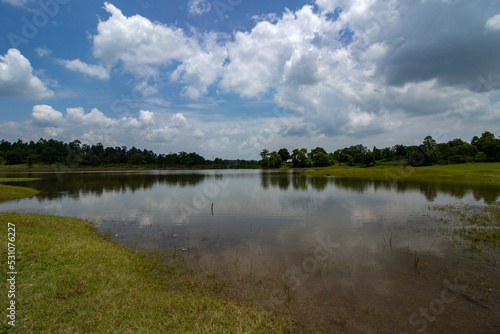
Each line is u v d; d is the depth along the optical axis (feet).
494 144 219.41
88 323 19.60
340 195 104.94
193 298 24.81
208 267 33.14
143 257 35.83
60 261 28.63
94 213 69.51
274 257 36.83
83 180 187.32
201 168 509.76
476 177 150.51
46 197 100.12
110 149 486.38
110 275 27.50
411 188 124.26
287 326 21.27
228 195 106.73
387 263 34.30
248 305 24.34
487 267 32.37
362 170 266.36
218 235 48.42
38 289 22.89
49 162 377.09
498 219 56.59
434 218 59.93
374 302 25.03
